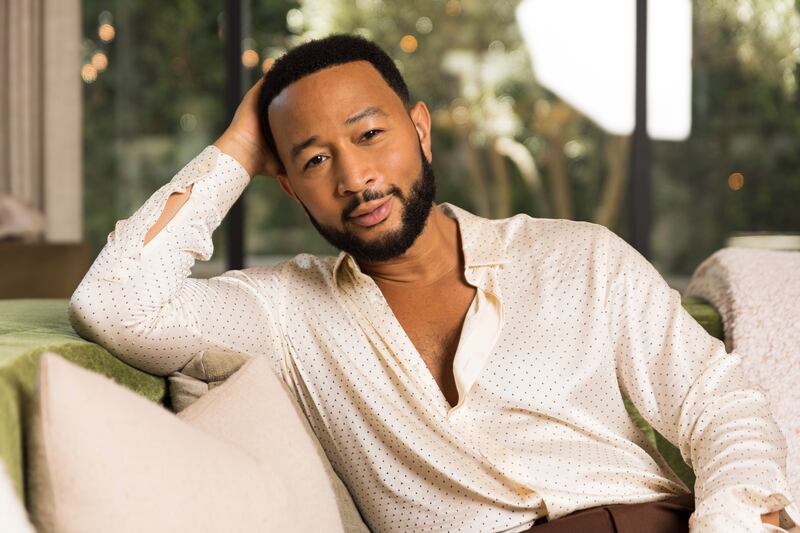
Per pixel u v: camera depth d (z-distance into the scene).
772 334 1.80
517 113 5.24
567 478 1.48
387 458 1.54
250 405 1.34
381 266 1.57
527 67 5.21
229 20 5.18
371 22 5.25
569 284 1.54
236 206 5.16
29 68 5.05
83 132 5.27
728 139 5.09
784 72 5.06
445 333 1.55
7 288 3.85
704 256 5.12
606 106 5.17
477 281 1.54
